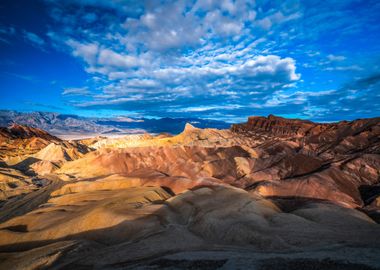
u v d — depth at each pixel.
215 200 51.31
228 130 154.25
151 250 30.36
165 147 120.69
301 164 87.00
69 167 121.44
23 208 79.38
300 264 20.39
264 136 137.75
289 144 113.38
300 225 36.38
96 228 43.62
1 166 147.00
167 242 33.22
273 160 96.44
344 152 97.62
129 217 44.62
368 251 22.55
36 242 43.56
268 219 40.91
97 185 77.19
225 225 38.62
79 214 49.59
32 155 166.25
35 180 117.25
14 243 44.25
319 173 74.25
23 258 32.28
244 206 46.47
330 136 116.94
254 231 34.84
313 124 133.38
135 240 35.94
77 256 31.38
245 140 132.62
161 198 61.41
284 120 143.25
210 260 23.20
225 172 94.38
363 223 38.16
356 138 102.94
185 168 99.12
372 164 78.88
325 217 41.12
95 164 116.88
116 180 78.81
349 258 20.77
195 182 72.75
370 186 71.25
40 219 51.84
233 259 23.00
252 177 83.50
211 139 132.88
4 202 92.19
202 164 100.00
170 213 47.72
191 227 41.62
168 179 76.50
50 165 138.50
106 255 30.02
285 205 60.16
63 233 44.12
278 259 22.08
